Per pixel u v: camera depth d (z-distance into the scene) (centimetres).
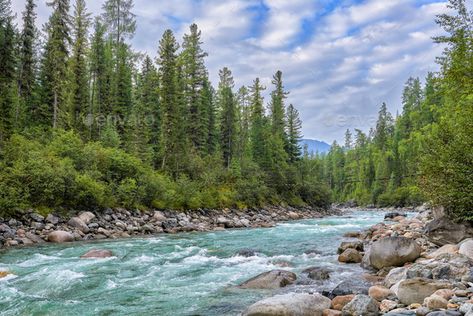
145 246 1820
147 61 5897
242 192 4747
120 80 5034
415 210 6075
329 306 727
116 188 2989
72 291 941
